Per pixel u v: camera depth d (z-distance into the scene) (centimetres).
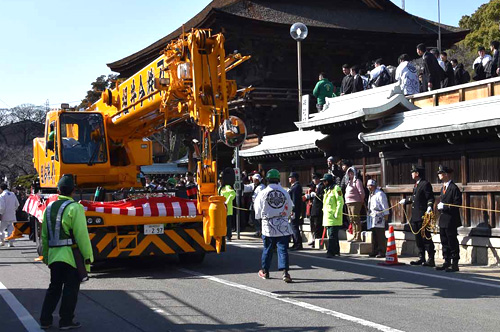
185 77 956
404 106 1481
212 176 958
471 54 4425
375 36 3095
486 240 1192
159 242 1130
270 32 2931
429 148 1349
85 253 692
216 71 951
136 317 754
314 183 1597
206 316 746
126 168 1326
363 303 807
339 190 1338
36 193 1552
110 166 1298
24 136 6931
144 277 1081
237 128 944
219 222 926
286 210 1002
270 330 667
